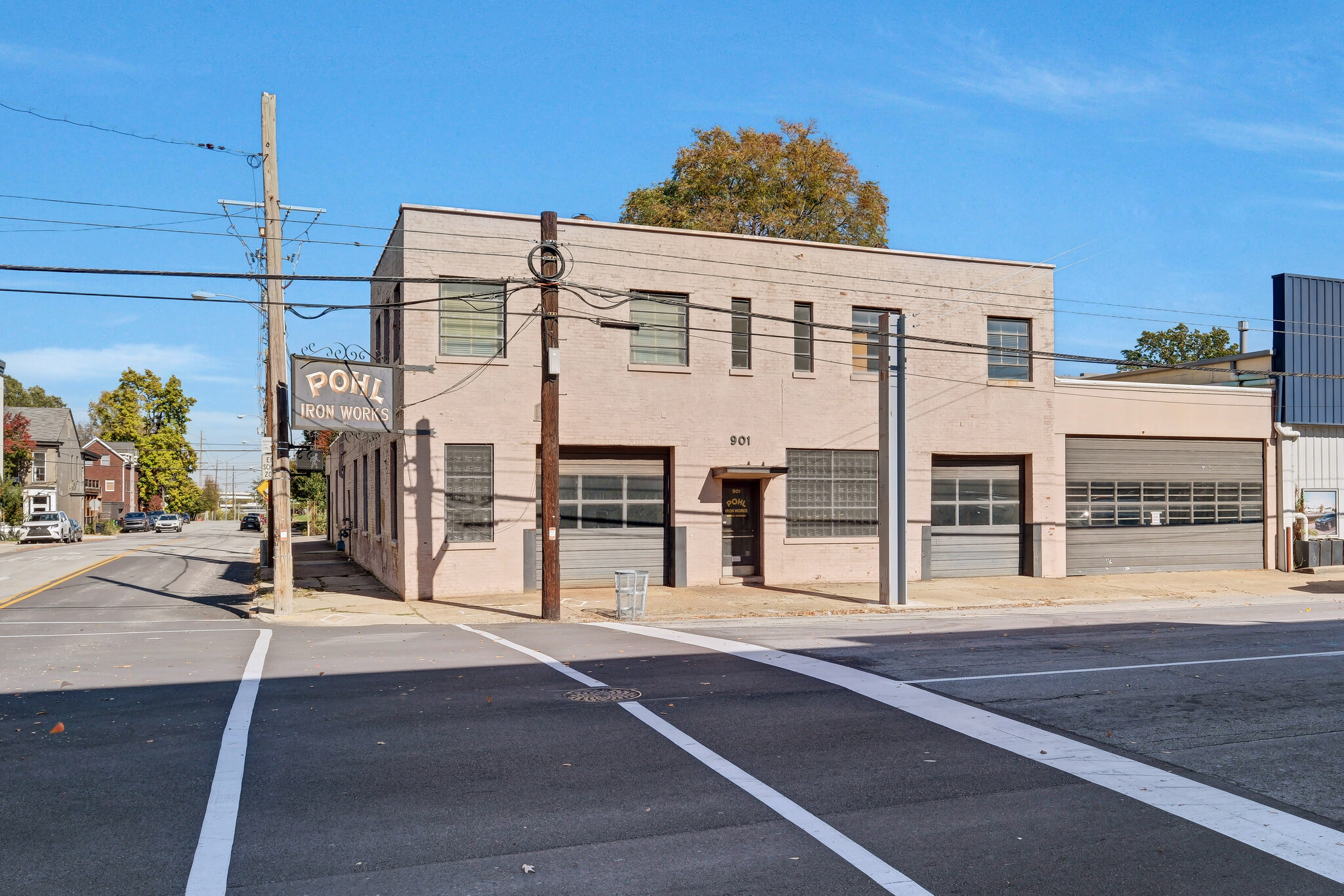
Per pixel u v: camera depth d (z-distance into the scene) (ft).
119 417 292.20
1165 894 16.79
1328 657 40.65
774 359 76.89
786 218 118.73
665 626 54.70
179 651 44.91
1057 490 84.64
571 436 71.46
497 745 26.21
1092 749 26.09
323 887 16.98
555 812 20.88
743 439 75.87
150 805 21.31
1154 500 88.99
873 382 79.51
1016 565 84.89
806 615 61.67
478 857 18.31
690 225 116.78
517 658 41.06
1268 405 92.99
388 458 79.00
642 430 73.15
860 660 40.06
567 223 71.56
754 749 25.88
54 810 21.03
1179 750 26.08
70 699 32.86
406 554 68.33
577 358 71.77
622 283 73.00
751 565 77.71
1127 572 87.40
